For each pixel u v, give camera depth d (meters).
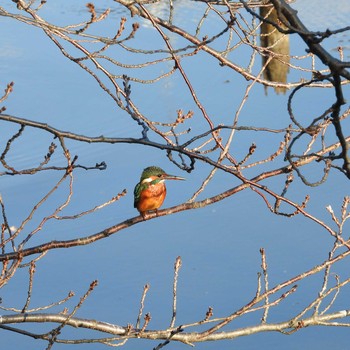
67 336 12.99
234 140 18.05
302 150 17.44
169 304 13.41
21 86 21.48
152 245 14.86
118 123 19.27
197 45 6.64
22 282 13.96
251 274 14.00
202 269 14.11
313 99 19.45
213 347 12.63
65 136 6.15
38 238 15.01
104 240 15.11
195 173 16.97
